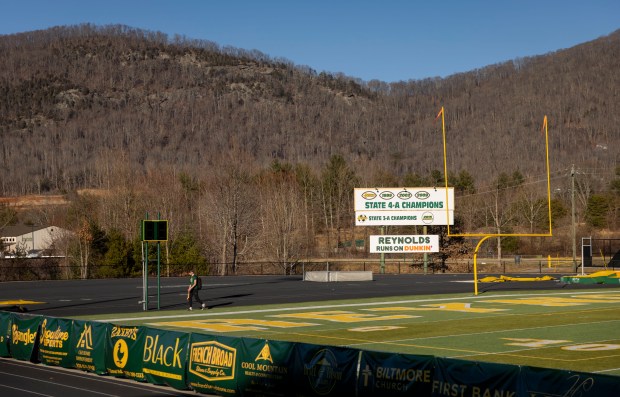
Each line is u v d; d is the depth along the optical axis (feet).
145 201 277.85
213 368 53.11
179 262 217.56
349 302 127.75
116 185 275.39
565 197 442.09
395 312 110.63
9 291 151.64
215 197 258.78
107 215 269.23
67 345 63.98
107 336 60.80
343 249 359.05
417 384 42.52
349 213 394.32
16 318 69.62
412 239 224.94
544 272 228.84
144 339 57.93
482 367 39.73
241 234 253.03
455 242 253.03
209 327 91.61
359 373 45.34
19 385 56.44
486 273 230.27
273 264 246.88
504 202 374.84
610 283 174.60
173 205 284.20
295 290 156.15
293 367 48.70
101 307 118.62
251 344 51.21
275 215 265.54
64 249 246.47
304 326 92.73
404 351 71.31
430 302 127.44
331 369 46.60
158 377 56.44
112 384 57.00
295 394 48.47
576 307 117.39
